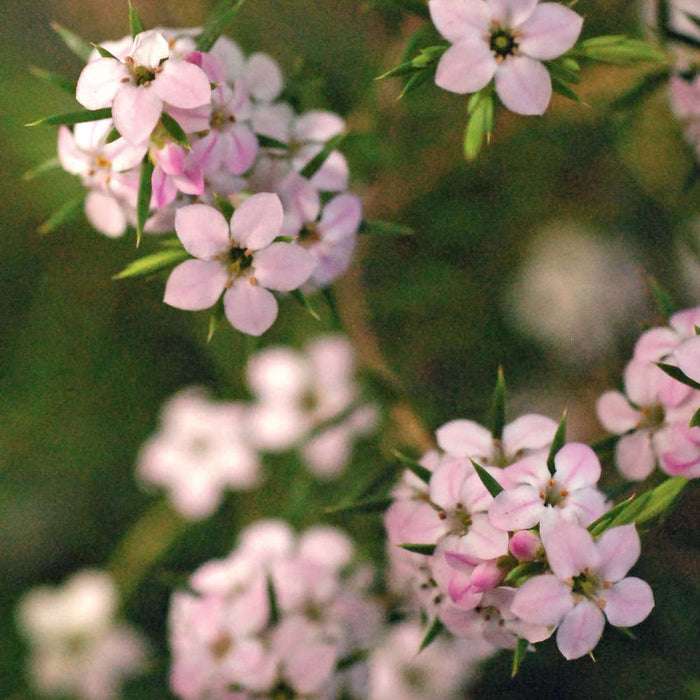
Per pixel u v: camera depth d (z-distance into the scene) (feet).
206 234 0.95
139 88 0.94
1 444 1.25
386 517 0.96
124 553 1.22
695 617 1.07
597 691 1.10
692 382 0.94
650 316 1.13
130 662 1.20
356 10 1.11
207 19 1.08
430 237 1.13
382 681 1.09
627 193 1.12
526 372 1.13
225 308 0.96
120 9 1.15
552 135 1.11
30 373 1.25
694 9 1.06
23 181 1.18
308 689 1.00
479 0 0.96
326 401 1.19
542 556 0.93
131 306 1.25
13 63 1.18
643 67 1.05
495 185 1.12
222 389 1.26
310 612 1.02
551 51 0.96
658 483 0.98
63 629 1.20
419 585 0.96
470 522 0.94
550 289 1.13
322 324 1.11
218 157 0.96
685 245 1.11
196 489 1.22
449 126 1.10
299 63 1.01
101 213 0.97
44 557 1.26
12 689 1.20
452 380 1.14
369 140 1.08
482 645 1.09
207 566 1.03
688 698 1.09
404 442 1.09
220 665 1.00
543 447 0.96
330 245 0.98
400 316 1.14
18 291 1.24
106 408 1.26
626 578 0.93
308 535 1.07
